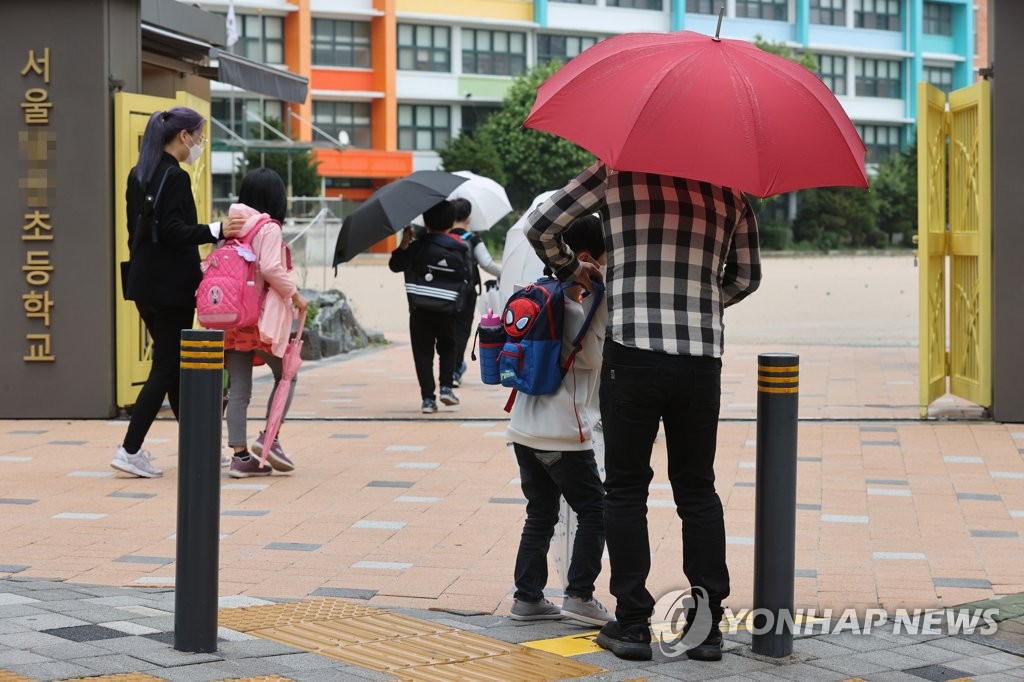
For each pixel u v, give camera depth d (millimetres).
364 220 10281
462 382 13406
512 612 5055
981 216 10211
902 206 72812
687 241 4461
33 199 10461
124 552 6195
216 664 4254
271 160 50312
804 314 23375
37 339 10523
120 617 4824
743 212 4652
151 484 7910
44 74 10391
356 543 6398
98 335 10508
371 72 64312
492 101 67000
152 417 8062
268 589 5531
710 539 4598
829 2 76750
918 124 10258
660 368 4398
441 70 66188
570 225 4898
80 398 10523
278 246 7848
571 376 4887
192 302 7977
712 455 4625
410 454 8961
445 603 5344
